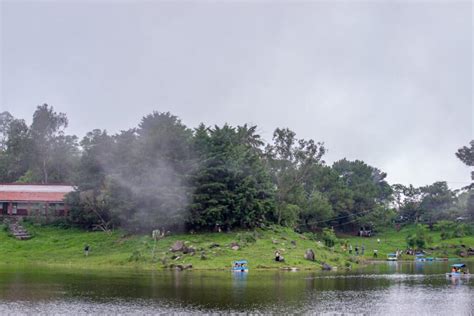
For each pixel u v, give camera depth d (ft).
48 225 323.16
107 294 147.33
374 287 177.99
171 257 238.07
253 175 315.17
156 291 153.89
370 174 596.29
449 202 571.28
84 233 303.89
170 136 294.05
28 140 431.02
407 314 124.88
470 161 526.16
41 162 438.81
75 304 130.82
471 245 452.35
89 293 148.87
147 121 312.71
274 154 370.73
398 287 179.42
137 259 237.66
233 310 124.77
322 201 452.35
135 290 155.53
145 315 117.91
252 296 146.51
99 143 329.31
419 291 168.45
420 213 578.25
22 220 328.08
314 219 440.86
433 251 426.92
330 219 479.41
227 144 311.68
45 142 434.30
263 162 366.84
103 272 207.92
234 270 218.18
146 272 210.59
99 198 307.37
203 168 292.81
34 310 122.93
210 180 296.10
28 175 416.46
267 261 241.96
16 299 137.90
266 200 309.83
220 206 284.20
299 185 393.91
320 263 257.55
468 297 154.81
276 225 326.24
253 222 301.02
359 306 134.51
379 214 520.83
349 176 590.96
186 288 161.07
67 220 322.14
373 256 397.80
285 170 366.84
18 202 350.23
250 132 380.78
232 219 291.99
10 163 445.78
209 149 302.25
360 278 209.46
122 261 238.89
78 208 312.71
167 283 172.96
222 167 293.84
